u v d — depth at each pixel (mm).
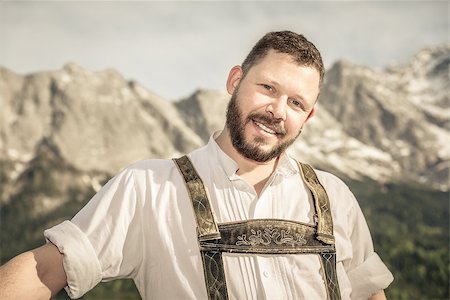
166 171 1889
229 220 1805
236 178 1858
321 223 1899
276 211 1881
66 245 1628
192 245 1750
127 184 1835
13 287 1522
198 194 1818
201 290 1703
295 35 1913
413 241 195125
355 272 2127
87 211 1789
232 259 1739
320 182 2059
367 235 2195
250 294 1705
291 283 1744
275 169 1952
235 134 1876
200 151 1976
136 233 1785
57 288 1621
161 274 1743
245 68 1939
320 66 1911
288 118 1851
